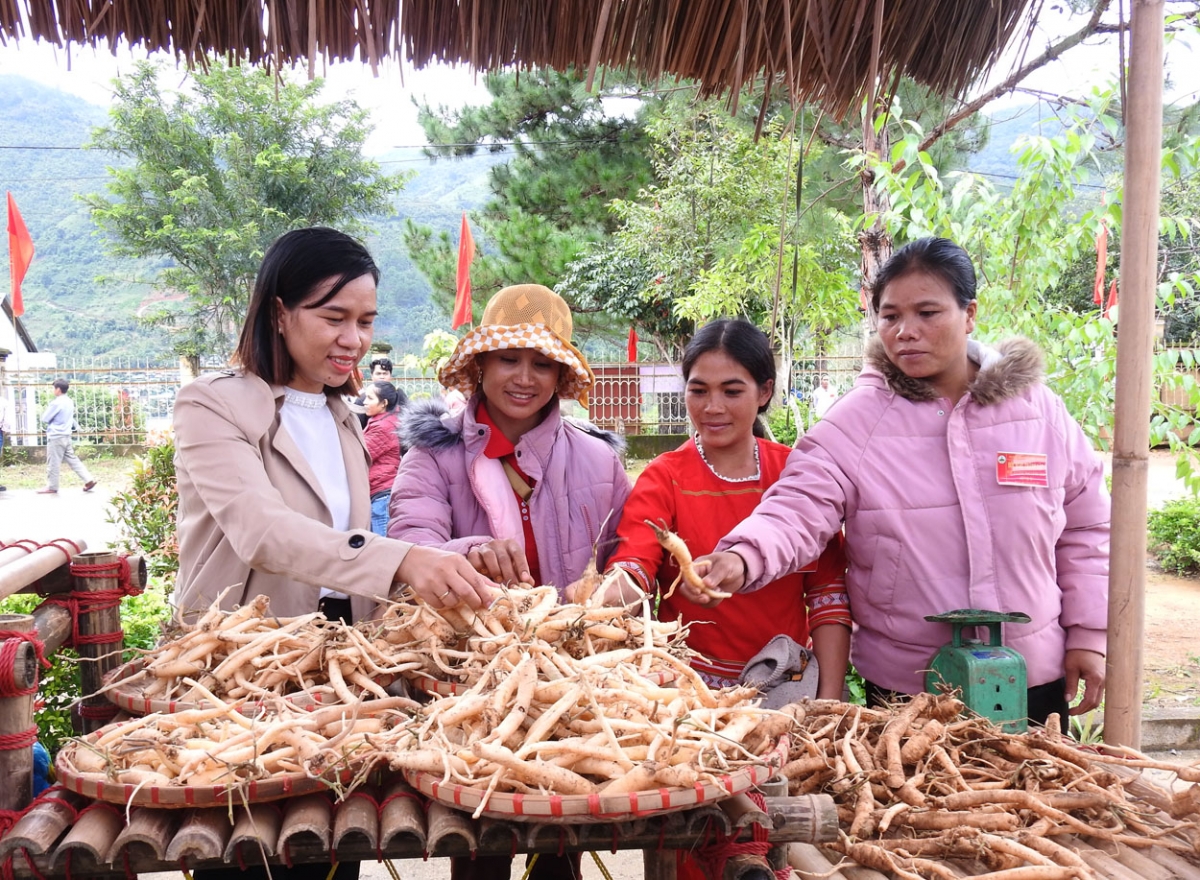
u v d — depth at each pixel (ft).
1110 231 14.20
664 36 5.90
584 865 10.55
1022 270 13.91
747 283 29.55
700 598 6.47
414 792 4.55
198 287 76.33
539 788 4.15
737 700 4.98
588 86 4.71
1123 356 6.68
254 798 4.25
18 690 4.73
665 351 61.62
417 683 5.70
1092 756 5.96
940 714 6.12
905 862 4.97
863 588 7.71
